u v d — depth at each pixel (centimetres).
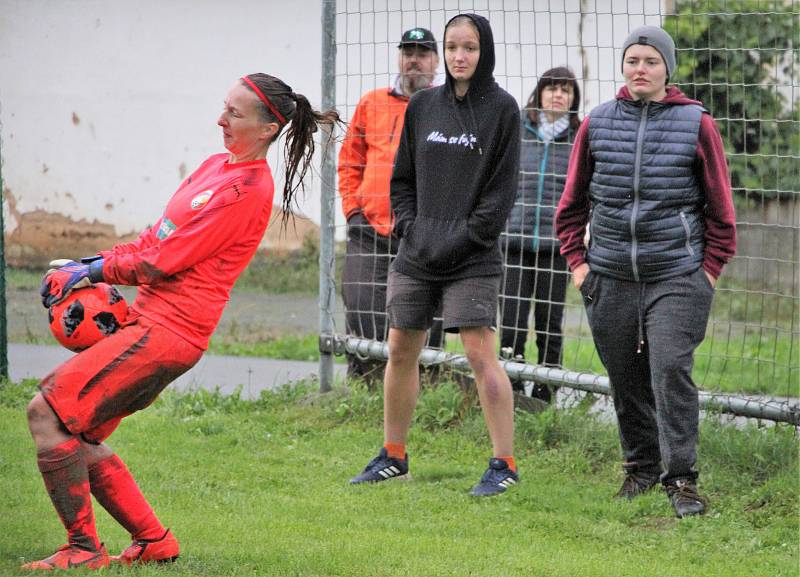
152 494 1750
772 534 1659
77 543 1291
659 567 1501
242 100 1304
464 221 1792
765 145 3609
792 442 1938
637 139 1714
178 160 4172
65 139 4212
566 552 1557
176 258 1265
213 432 2177
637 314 1747
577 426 2083
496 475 1845
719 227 1711
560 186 2306
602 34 3120
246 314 3722
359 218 2348
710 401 2023
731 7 3450
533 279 2317
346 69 2355
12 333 3256
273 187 1332
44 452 1259
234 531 1543
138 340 1266
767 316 3575
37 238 4231
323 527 1606
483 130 1789
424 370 2322
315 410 2309
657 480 1844
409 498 1800
